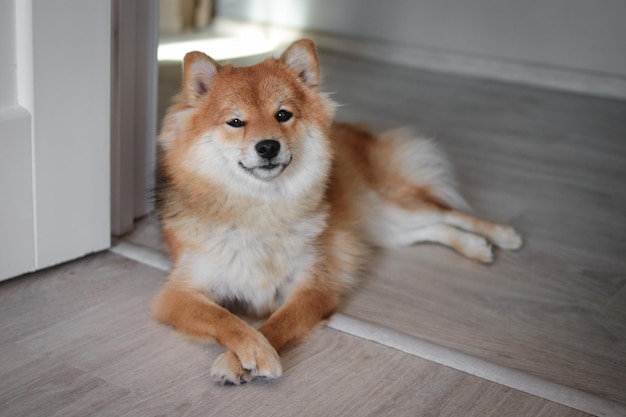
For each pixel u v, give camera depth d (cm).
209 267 203
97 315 204
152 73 254
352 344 198
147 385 175
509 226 272
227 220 200
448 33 535
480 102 462
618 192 331
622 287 245
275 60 209
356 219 246
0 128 199
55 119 211
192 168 199
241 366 177
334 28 567
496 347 203
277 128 192
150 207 261
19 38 199
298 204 205
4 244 210
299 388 177
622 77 488
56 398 167
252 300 210
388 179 265
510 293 236
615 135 412
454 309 223
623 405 178
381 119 406
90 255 238
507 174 344
